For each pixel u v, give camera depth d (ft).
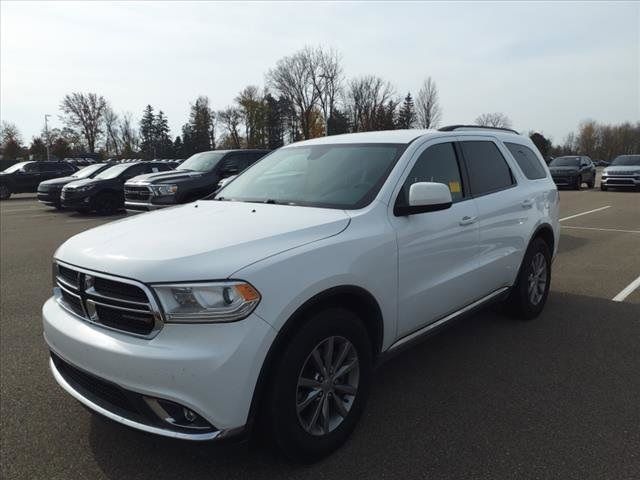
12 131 250.37
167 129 333.42
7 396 12.13
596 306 18.39
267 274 8.16
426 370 13.14
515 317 16.71
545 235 17.37
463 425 10.49
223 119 302.45
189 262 8.04
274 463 9.31
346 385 9.78
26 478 9.08
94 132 272.72
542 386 12.17
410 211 10.87
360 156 12.44
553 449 9.59
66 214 55.83
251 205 11.79
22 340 15.87
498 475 8.86
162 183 34.22
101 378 8.33
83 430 10.62
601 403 11.31
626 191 80.28
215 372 7.66
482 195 13.85
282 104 253.44
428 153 12.50
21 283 23.40
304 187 12.17
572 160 85.61
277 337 8.18
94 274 8.57
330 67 224.74
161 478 9.00
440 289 11.96
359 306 10.11
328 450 9.36
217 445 8.02
